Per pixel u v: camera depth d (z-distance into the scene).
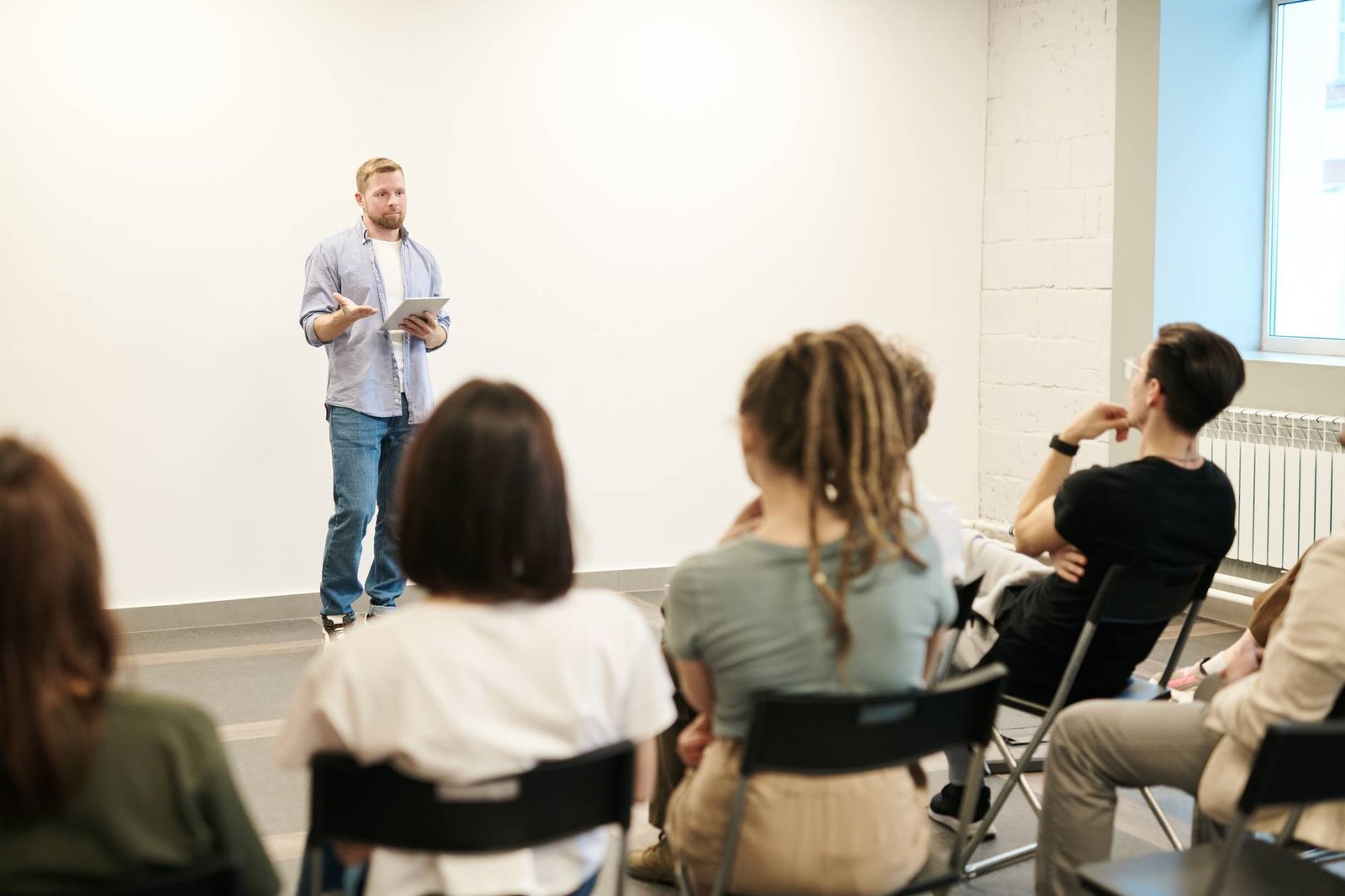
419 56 4.90
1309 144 4.98
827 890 1.67
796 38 5.50
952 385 5.97
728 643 1.68
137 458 4.70
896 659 1.69
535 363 5.21
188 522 4.79
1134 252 5.13
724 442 5.56
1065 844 2.19
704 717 1.96
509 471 1.46
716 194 5.43
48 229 4.52
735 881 1.70
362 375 4.41
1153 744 2.12
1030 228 5.67
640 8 5.22
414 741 1.43
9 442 1.26
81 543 1.24
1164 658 4.37
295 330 4.85
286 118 4.75
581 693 1.50
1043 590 2.66
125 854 1.28
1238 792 1.89
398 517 1.51
